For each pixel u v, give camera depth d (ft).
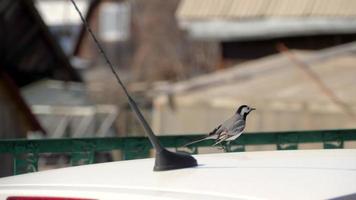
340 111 57.26
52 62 51.60
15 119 48.32
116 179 10.83
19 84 52.24
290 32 73.97
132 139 18.60
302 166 11.23
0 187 11.21
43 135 51.55
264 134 19.56
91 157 18.31
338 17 70.79
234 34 77.36
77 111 79.46
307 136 19.81
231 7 77.36
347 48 69.92
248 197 9.48
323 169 10.95
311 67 67.21
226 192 9.71
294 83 64.23
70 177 11.31
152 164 12.10
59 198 10.39
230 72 72.38
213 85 68.80
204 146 18.92
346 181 10.16
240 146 19.39
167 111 67.36
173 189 10.02
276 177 10.40
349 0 71.00
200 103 65.26
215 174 10.70
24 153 17.89
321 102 58.65
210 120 64.80
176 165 11.31
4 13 47.06
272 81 66.33
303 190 9.70
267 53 77.77
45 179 11.33
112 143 18.43
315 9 72.08
